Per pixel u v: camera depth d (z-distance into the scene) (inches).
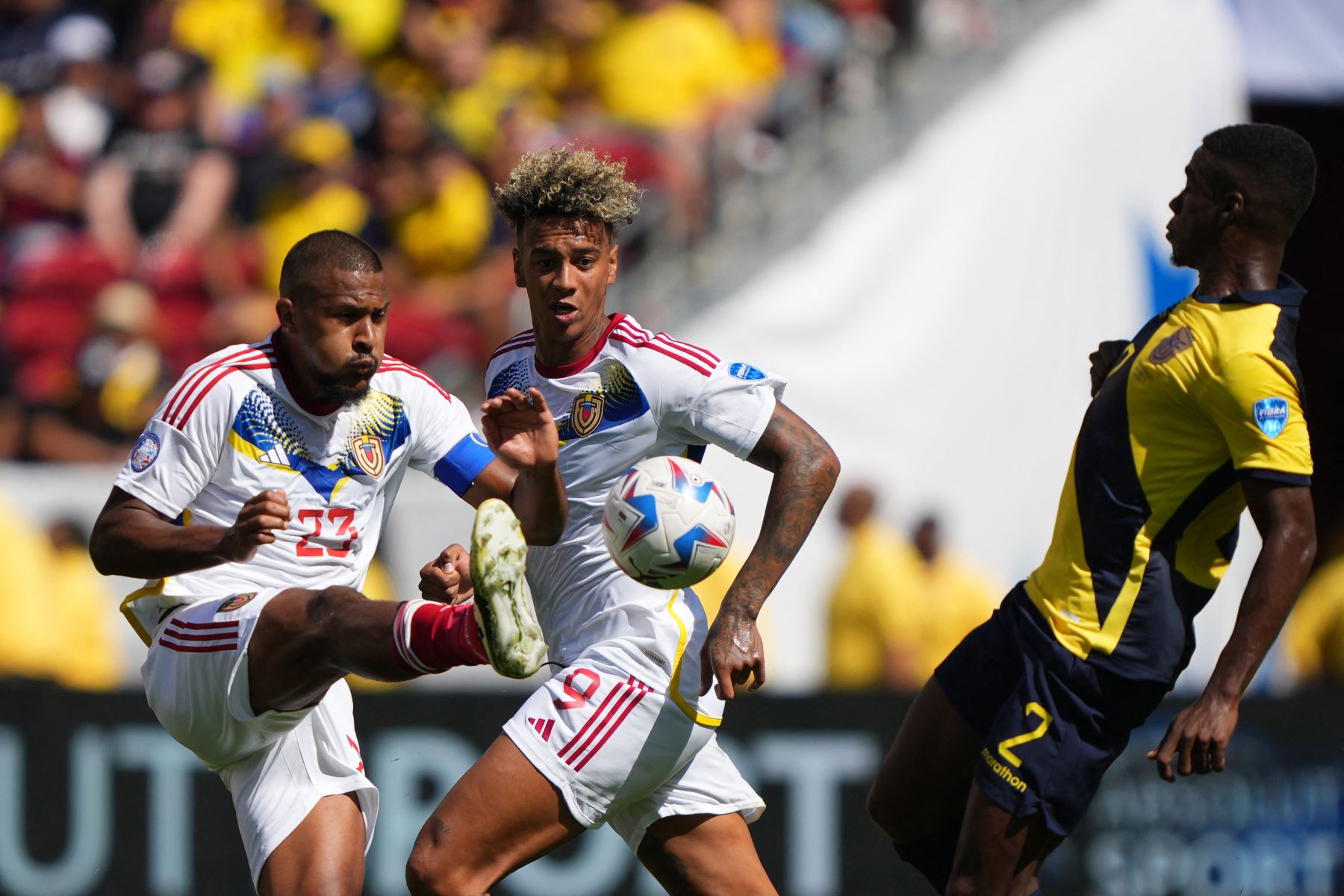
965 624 1291.8
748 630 563.2
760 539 576.1
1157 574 572.1
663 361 586.9
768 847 996.6
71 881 983.0
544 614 613.6
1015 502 1384.1
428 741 991.0
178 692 591.2
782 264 1369.3
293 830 609.9
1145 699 580.4
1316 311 1753.2
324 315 571.2
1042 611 589.3
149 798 991.6
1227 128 577.9
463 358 1381.6
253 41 1603.1
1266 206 562.6
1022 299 1401.3
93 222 1494.8
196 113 1556.3
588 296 586.6
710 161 1451.8
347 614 557.0
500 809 569.9
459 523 1219.9
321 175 1462.8
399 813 985.5
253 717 584.1
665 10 1503.4
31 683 994.1
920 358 1375.5
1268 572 538.3
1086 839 1004.6
